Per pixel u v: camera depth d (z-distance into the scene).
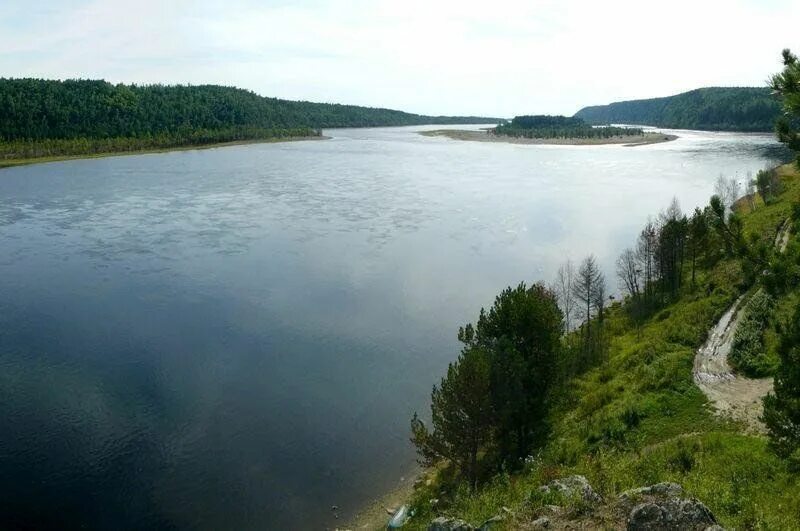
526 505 19.67
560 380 40.88
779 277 16.56
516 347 35.19
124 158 189.38
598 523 17.33
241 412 42.62
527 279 71.81
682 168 172.00
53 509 32.78
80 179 141.88
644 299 62.34
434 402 33.56
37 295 63.53
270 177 149.88
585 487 19.39
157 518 32.62
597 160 198.38
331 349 52.69
